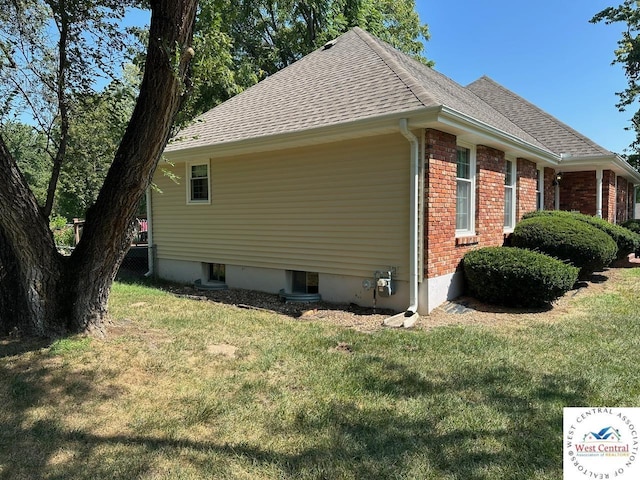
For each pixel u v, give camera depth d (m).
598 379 3.81
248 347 4.75
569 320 5.93
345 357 4.46
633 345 4.79
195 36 4.57
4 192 4.08
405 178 6.40
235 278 8.86
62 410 3.22
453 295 7.09
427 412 3.24
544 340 5.01
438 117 5.60
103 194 4.47
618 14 17.34
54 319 4.66
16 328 4.66
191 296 8.05
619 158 10.98
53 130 5.58
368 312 6.64
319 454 2.69
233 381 3.79
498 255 6.79
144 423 3.06
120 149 4.29
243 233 8.62
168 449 2.73
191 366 4.12
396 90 6.57
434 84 8.12
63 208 20.66
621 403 3.35
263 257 8.34
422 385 3.73
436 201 6.41
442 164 6.51
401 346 4.83
